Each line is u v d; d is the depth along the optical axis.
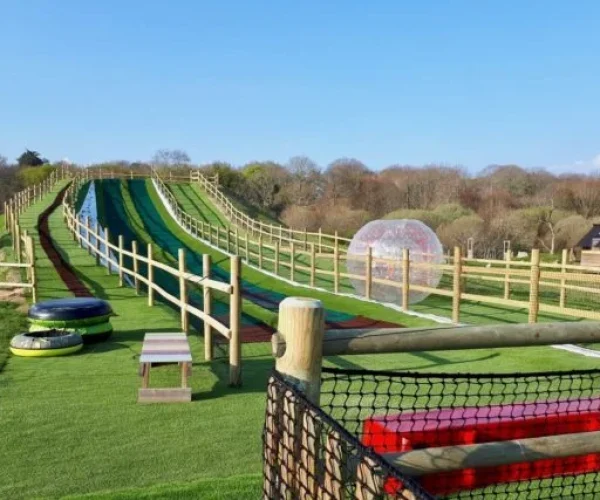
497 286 18.48
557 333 2.49
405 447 3.80
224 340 9.78
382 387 6.32
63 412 5.85
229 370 7.25
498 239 50.53
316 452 2.11
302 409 2.15
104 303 9.54
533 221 51.84
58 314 8.84
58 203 34.09
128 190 43.25
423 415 4.19
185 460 4.69
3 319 11.05
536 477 3.86
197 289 16.61
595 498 3.83
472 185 73.38
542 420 4.23
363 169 82.69
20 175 76.38
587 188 61.06
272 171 79.44
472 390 6.14
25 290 14.02
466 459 2.51
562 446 2.65
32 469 4.52
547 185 69.44
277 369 2.35
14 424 5.50
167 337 7.22
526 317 12.19
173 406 6.06
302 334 2.27
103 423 5.53
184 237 31.06
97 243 20.27
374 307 13.24
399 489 1.79
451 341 2.39
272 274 19.88
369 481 1.87
